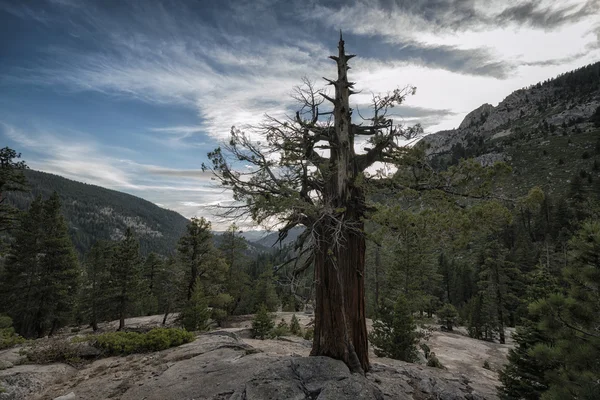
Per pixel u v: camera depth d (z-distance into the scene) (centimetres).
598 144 11888
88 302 3712
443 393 910
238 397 671
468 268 6506
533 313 667
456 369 2005
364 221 938
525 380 1149
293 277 919
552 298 644
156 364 999
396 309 1762
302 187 979
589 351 571
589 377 551
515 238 7488
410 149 937
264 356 1011
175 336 1278
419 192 859
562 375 616
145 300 5038
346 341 902
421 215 763
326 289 942
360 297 966
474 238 812
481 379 1502
